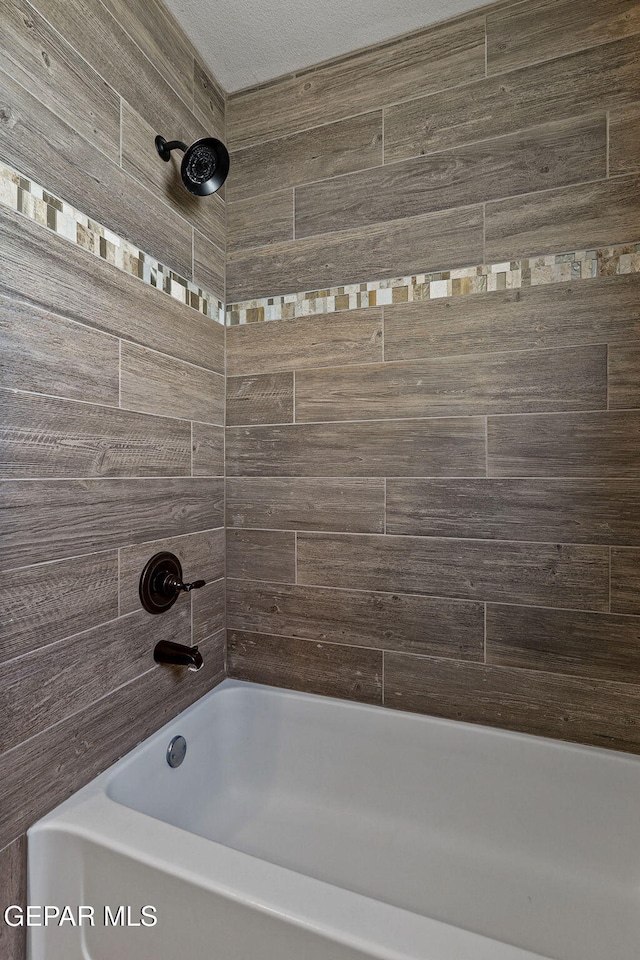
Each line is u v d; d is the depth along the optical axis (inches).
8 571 38.2
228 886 33.7
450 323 57.4
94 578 46.6
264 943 32.3
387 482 60.3
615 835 50.2
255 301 66.6
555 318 53.2
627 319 50.8
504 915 47.1
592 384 52.0
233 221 67.8
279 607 65.9
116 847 37.5
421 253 58.5
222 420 67.4
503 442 55.4
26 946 39.6
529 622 54.9
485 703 56.7
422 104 58.4
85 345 45.3
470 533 56.9
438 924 31.4
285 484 65.2
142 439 52.8
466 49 56.4
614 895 48.5
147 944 36.0
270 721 63.7
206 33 59.1
